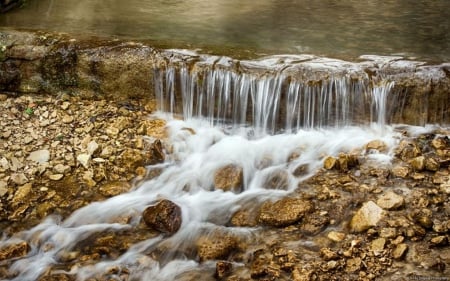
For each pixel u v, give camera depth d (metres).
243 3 7.44
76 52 5.33
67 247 4.30
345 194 4.59
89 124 5.16
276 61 5.29
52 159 4.86
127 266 4.18
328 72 5.14
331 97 5.15
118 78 5.34
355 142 5.07
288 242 4.28
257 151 5.05
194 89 5.29
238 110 5.28
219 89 5.26
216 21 6.47
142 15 6.64
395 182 4.67
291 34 6.09
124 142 5.04
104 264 4.19
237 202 4.61
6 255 4.23
